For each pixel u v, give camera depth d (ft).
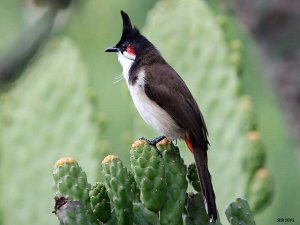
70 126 46.70
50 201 46.42
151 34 47.37
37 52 56.03
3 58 55.52
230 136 42.78
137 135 44.73
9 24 60.18
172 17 47.11
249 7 51.06
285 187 54.75
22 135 47.39
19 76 55.72
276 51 50.96
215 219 33.06
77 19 57.67
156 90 39.24
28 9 56.44
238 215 32.65
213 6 54.13
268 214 53.01
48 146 46.83
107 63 58.59
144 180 31.50
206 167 35.32
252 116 42.98
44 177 46.68
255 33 51.55
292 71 50.98
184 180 32.22
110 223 32.09
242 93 44.11
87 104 46.75
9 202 46.75
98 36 58.80
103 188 31.73
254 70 56.34
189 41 46.19
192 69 45.78
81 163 45.78
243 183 41.68
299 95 50.96
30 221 46.50
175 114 38.68
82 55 58.29
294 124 51.80
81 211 31.01
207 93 44.73
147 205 31.76
